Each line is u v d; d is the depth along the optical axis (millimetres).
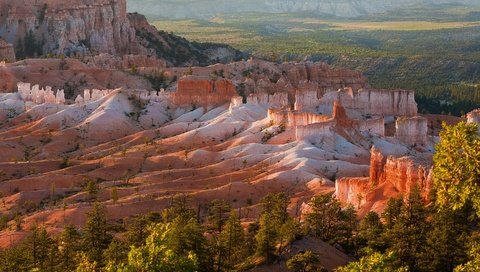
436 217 90438
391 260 64750
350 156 187625
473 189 54719
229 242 99250
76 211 139750
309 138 193250
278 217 113438
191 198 151500
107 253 96438
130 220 130375
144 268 64625
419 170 115438
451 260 86875
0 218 143500
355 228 111625
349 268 63781
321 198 108750
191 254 66938
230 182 166750
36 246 101625
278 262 95375
